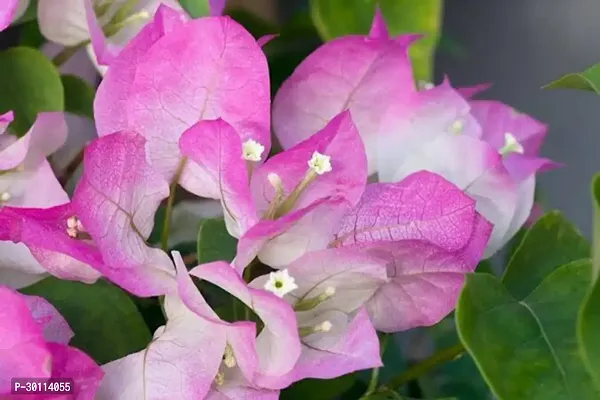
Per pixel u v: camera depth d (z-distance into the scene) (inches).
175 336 17.7
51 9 19.3
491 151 18.7
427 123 19.0
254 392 17.7
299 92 18.9
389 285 18.2
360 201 18.1
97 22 19.1
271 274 17.5
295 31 22.3
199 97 18.1
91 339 18.2
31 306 17.8
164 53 17.9
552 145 37.2
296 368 17.6
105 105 18.3
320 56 18.7
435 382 22.1
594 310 16.4
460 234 18.1
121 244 17.6
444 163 18.9
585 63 35.9
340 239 18.1
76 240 17.5
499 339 17.4
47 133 18.8
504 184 18.8
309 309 18.0
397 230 18.1
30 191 18.8
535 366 17.2
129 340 18.3
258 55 17.9
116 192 17.6
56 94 19.3
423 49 20.2
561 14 35.9
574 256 18.6
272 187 17.9
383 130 19.0
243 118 18.1
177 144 18.1
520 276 18.4
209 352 17.6
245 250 17.5
